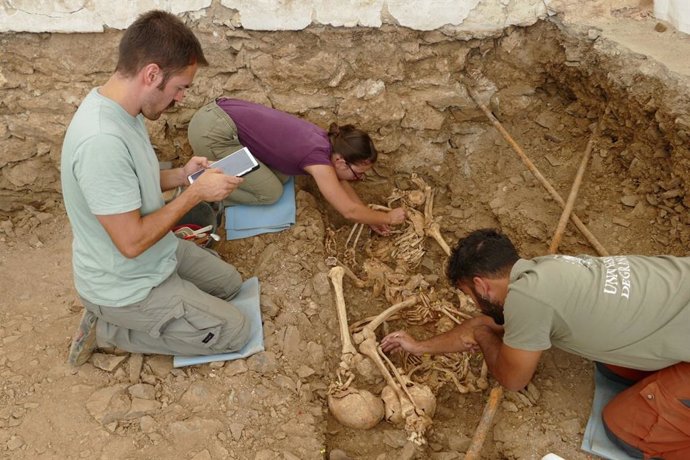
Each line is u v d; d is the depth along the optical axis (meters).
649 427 2.40
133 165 2.33
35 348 2.98
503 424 2.81
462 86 3.96
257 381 2.87
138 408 2.71
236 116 3.44
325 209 4.08
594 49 3.61
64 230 3.75
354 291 3.60
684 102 3.15
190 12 3.55
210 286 3.14
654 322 2.29
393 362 3.21
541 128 4.05
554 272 2.32
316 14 3.59
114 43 3.58
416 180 4.02
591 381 2.90
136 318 2.65
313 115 3.87
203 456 2.58
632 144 3.61
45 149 3.74
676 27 3.57
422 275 3.69
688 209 3.30
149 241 2.37
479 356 3.22
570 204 3.52
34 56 3.59
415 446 2.77
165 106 2.40
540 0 3.70
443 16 3.66
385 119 3.89
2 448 2.57
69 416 2.68
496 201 3.88
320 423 2.83
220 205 3.51
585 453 2.65
